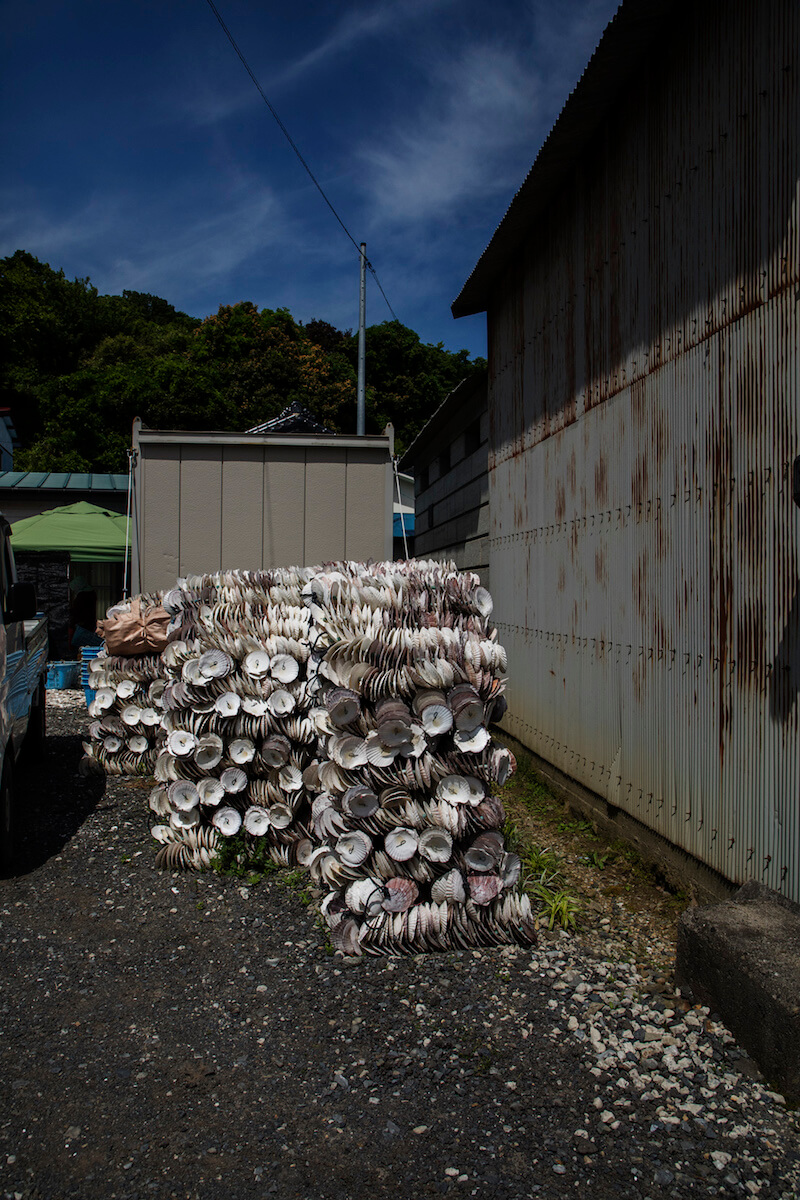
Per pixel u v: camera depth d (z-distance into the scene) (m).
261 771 4.98
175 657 5.03
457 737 3.93
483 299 9.12
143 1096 2.78
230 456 7.70
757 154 3.62
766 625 3.57
